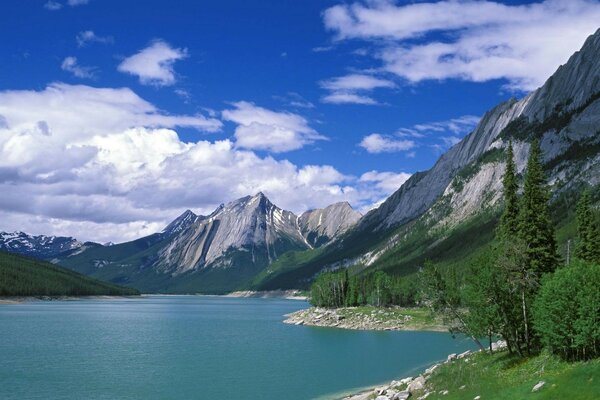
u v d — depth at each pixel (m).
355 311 190.38
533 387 48.94
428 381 63.69
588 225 94.06
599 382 44.19
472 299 67.25
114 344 125.56
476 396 52.47
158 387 77.12
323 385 78.88
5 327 164.62
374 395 65.75
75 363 96.75
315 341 134.00
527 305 64.19
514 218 84.81
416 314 179.25
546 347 58.69
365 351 114.56
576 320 52.12
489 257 68.94
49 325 175.25
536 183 77.50
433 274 78.69
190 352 113.00
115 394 72.44
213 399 70.00
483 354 72.25
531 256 75.12
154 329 167.38
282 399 70.25
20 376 83.81
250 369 92.38
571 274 55.31
